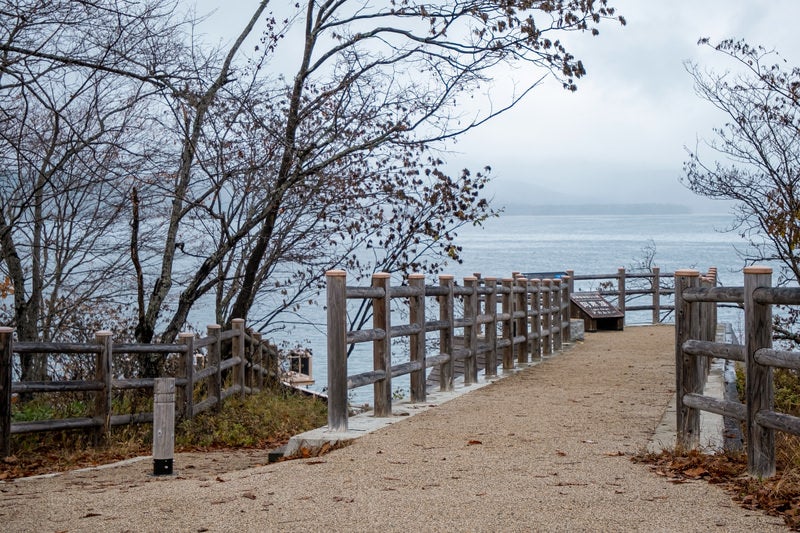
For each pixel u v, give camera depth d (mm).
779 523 5043
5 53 10164
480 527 5027
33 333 13766
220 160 13266
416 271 16094
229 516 5414
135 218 12961
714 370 13266
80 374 13625
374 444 7914
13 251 13336
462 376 15414
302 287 16172
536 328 16609
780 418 5996
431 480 6328
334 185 14484
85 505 5988
